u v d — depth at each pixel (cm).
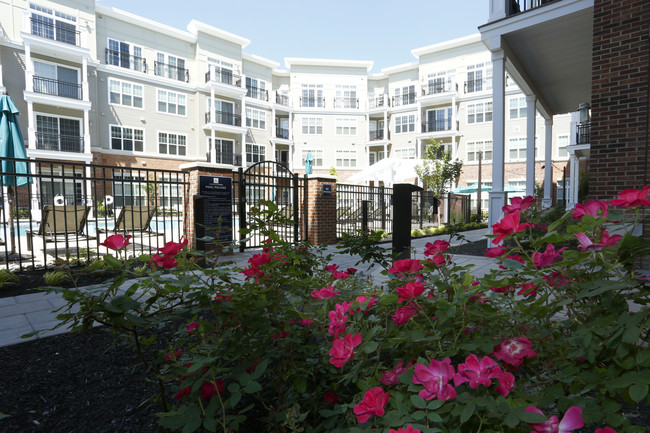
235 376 119
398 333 120
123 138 2314
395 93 3147
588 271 117
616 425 83
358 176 1525
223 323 132
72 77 2117
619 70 506
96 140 2178
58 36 2069
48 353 233
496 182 727
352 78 3275
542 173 2339
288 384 145
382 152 3269
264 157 3019
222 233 656
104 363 217
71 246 778
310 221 817
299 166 3216
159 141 2466
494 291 128
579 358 101
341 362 107
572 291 112
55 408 171
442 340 118
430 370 90
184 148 2578
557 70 902
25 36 1873
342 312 129
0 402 175
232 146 2828
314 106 3266
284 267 167
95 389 188
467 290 123
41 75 2016
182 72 2609
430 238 1039
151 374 203
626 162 499
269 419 129
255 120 2969
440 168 1956
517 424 79
